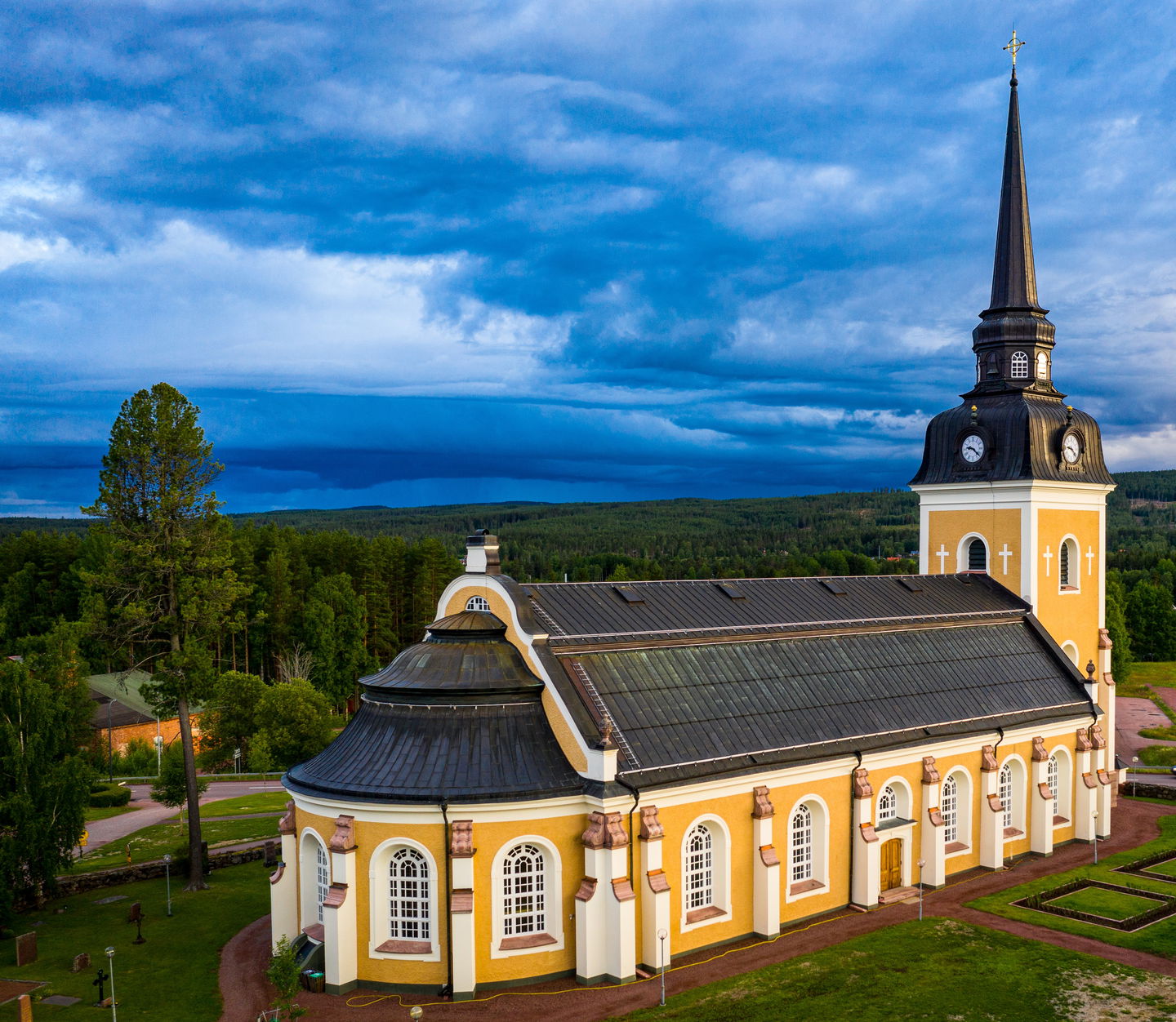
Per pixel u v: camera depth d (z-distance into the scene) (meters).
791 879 50.47
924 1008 40.75
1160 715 128.25
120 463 60.34
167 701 60.50
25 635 140.12
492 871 42.09
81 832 55.53
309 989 42.56
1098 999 41.72
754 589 60.41
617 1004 40.81
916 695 58.50
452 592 51.28
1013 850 61.94
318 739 94.62
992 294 74.12
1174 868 60.19
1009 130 72.75
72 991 43.47
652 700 48.03
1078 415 73.75
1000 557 72.50
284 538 155.50
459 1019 39.56
